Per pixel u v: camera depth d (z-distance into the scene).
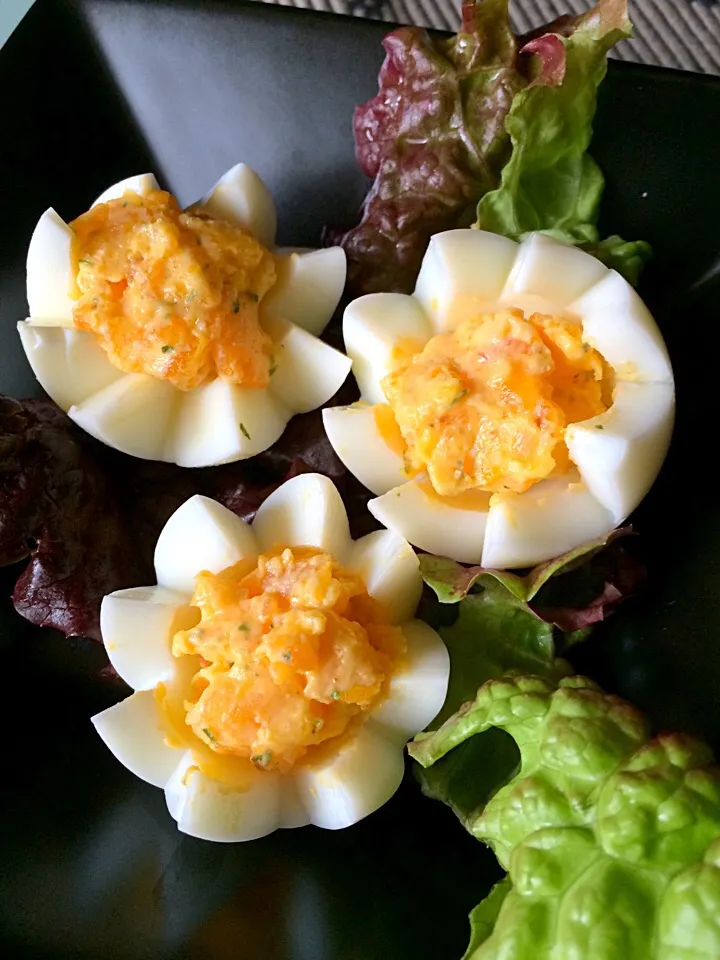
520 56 0.16
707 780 0.11
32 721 0.16
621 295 0.14
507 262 0.15
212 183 0.19
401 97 0.17
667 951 0.10
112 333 0.15
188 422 0.16
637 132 0.16
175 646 0.14
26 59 0.18
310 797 0.14
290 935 0.14
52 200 0.18
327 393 0.16
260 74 0.18
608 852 0.11
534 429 0.14
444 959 0.13
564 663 0.15
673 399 0.14
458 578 0.14
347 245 0.17
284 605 0.14
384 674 0.14
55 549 0.15
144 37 0.18
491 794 0.14
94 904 0.14
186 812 0.14
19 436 0.15
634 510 0.15
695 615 0.14
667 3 0.21
